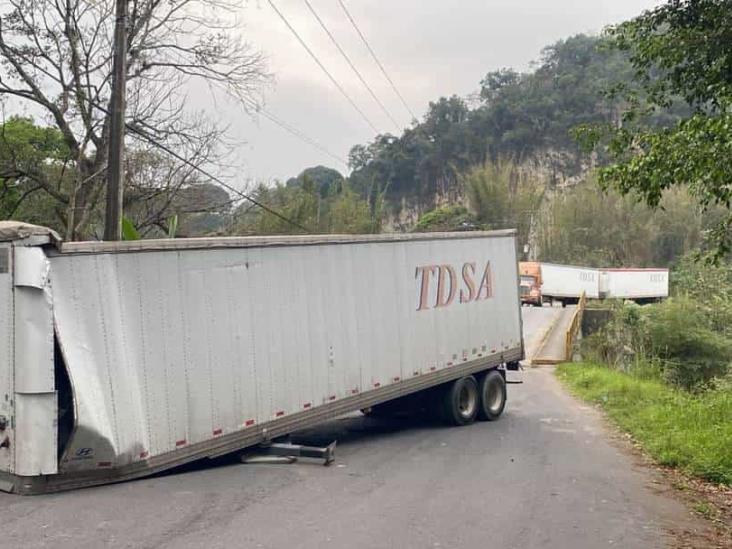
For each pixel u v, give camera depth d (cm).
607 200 8194
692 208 7725
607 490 1026
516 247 1927
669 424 1529
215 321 1012
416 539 738
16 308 820
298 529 749
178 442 947
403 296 1449
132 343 895
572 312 5338
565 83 11069
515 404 2052
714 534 834
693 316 4006
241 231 3569
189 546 675
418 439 1428
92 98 2406
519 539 759
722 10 1076
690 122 936
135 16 2378
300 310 1174
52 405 827
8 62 2395
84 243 854
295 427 1149
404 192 9438
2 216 2595
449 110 10319
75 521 733
